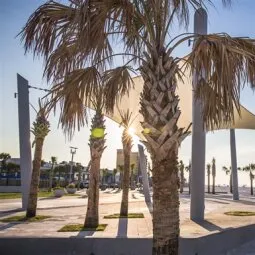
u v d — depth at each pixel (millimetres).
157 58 5500
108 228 12070
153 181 5508
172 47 5551
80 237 8984
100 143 12688
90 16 4602
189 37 5496
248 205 25719
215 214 17219
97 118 12914
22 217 15945
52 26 5215
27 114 19719
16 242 8891
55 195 36750
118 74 6531
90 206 12445
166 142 5367
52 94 5645
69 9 4699
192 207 14781
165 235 5340
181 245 9047
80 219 15523
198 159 14938
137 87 13453
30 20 5191
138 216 16406
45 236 9109
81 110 5914
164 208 5375
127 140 17156
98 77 5820
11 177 73312
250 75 5480
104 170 101500
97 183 12602
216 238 10180
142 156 30453
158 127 5371
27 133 19844
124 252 8820
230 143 36844
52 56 5281
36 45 5266
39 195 40000
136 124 18328
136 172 97250
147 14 5438
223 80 4883
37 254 8836
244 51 5008
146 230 11648
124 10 4734
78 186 67875
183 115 20422
